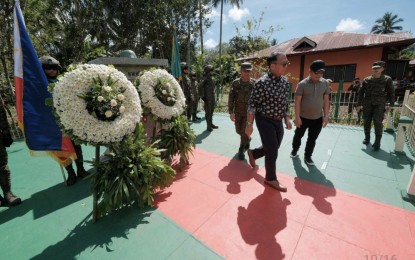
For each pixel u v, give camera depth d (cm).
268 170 321
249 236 239
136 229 250
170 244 230
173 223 259
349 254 216
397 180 347
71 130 228
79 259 213
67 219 269
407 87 1520
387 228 248
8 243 232
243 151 438
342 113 755
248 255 216
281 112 305
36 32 1349
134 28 1800
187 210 282
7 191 297
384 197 304
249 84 416
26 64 282
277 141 316
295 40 1992
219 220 263
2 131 294
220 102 1097
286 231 245
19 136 610
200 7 1942
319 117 380
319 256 214
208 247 225
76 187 341
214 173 380
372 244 227
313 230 246
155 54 2084
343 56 1574
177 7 1828
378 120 452
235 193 318
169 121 370
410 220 260
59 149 309
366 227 250
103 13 1644
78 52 1355
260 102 302
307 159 405
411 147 438
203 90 620
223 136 593
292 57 1770
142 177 280
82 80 228
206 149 498
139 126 304
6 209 288
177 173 381
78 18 1398
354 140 530
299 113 386
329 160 422
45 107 295
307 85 372
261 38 1182
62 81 227
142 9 1730
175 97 382
